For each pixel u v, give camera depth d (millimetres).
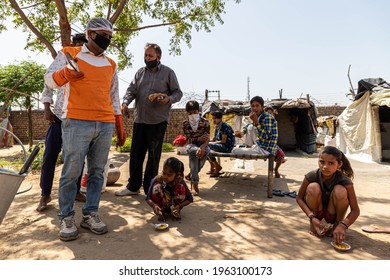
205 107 13320
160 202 3547
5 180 2668
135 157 4500
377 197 4781
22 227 3240
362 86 10250
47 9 9188
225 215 3695
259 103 4758
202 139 4547
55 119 3686
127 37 10414
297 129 13602
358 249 2752
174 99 4395
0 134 4098
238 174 6633
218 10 9273
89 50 2977
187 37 9828
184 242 2891
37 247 2764
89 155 3197
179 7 9477
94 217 3141
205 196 4652
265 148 4676
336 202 2955
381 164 9086
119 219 3521
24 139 19344
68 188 2990
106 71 3070
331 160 2881
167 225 3227
